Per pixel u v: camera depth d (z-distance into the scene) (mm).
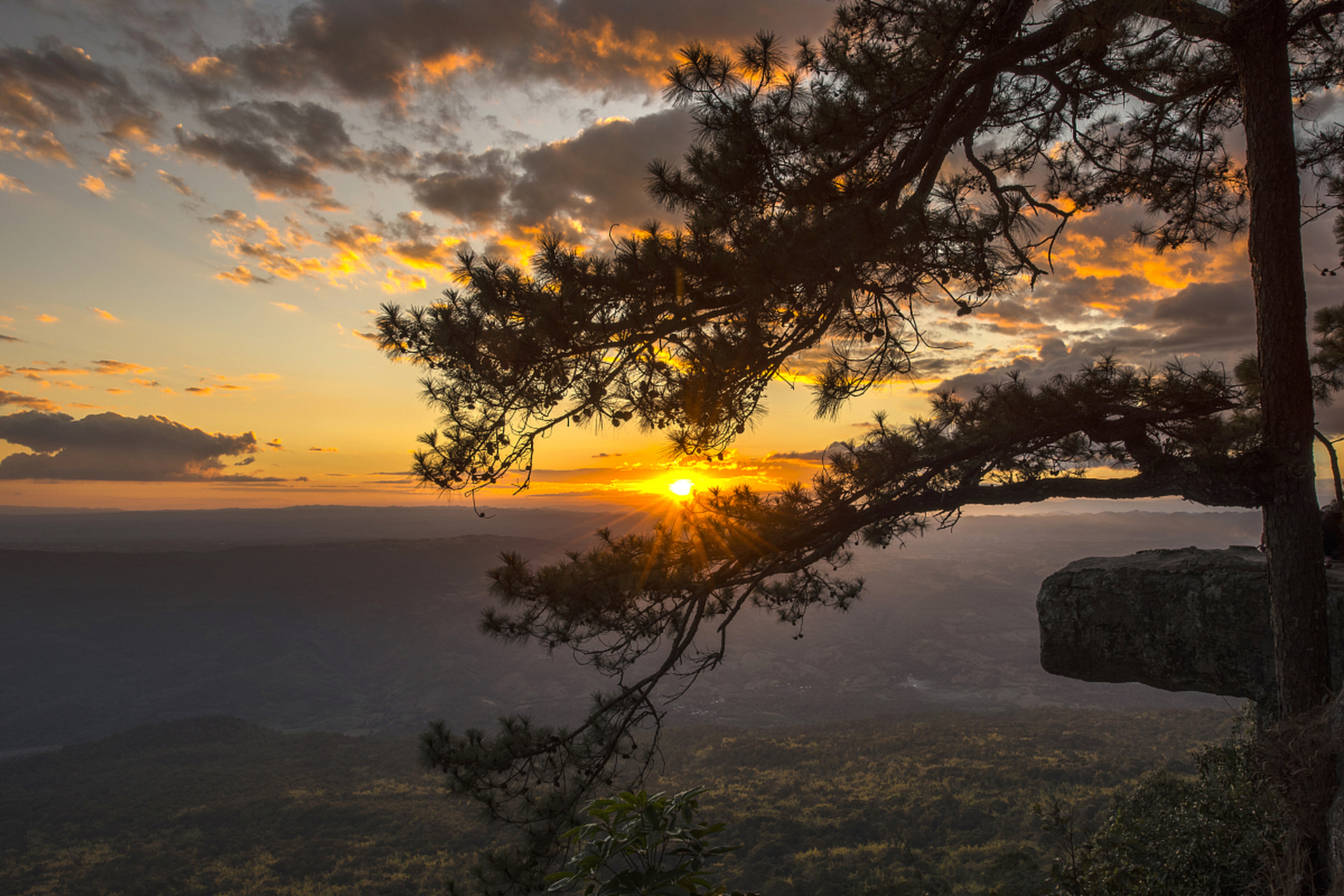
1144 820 6980
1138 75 6641
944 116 5188
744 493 5277
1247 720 8398
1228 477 4715
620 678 5457
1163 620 7402
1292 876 4250
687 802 2945
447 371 4770
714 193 4691
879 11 5891
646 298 4215
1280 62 5012
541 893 4871
